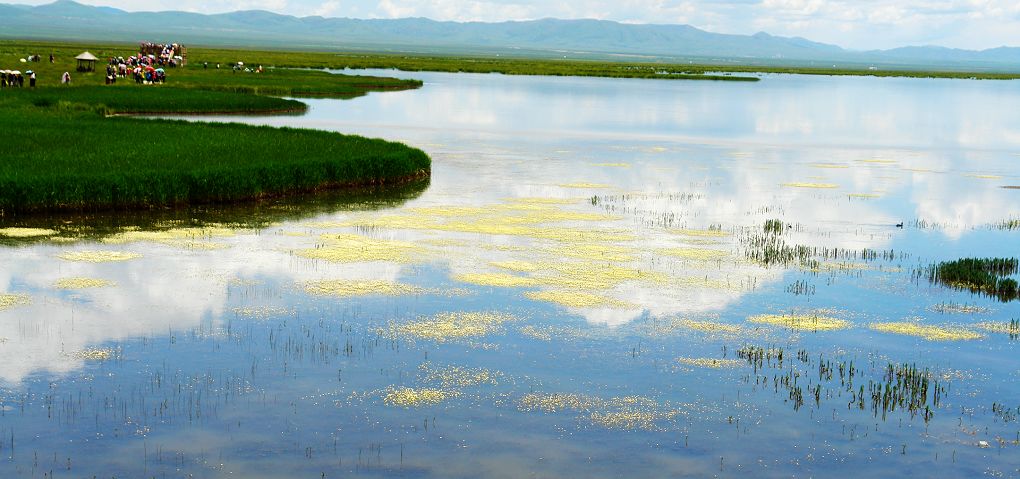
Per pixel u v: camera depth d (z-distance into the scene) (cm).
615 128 6875
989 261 2644
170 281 2292
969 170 4906
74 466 1313
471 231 2981
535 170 4466
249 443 1398
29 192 2986
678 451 1407
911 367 1798
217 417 1488
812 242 2942
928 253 2823
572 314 2095
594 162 4834
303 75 11369
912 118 8625
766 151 5594
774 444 1438
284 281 2320
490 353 1823
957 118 8744
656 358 1814
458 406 1557
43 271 2341
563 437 1448
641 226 3133
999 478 1338
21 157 3550
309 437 1425
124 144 4038
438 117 7244
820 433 1480
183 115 6412
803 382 1700
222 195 3353
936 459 1395
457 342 1884
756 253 2755
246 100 6962
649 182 4172
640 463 1365
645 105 9456
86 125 4741
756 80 16988
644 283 2383
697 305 2195
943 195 4000
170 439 1405
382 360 1769
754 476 1334
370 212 3269
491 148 5350
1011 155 5697
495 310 2112
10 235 2714
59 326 1916
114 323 1948
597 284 2358
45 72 9238
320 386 1630
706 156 5250
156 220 3006
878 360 1838
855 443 1445
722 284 2392
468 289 2284
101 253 2544
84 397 1553
